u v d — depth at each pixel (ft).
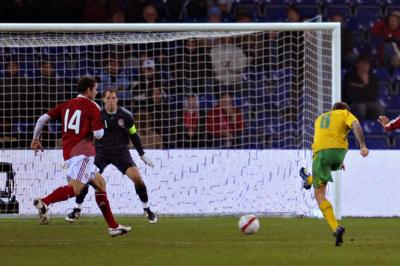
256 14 223.10
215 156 163.84
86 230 126.21
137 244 104.17
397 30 223.51
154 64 181.27
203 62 184.14
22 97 174.50
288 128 183.01
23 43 163.02
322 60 159.84
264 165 164.14
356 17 226.99
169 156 163.32
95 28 151.43
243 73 190.80
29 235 117.08
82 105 113.29
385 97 217.15
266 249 97.76
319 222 144.05
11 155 159.94
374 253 93.30
